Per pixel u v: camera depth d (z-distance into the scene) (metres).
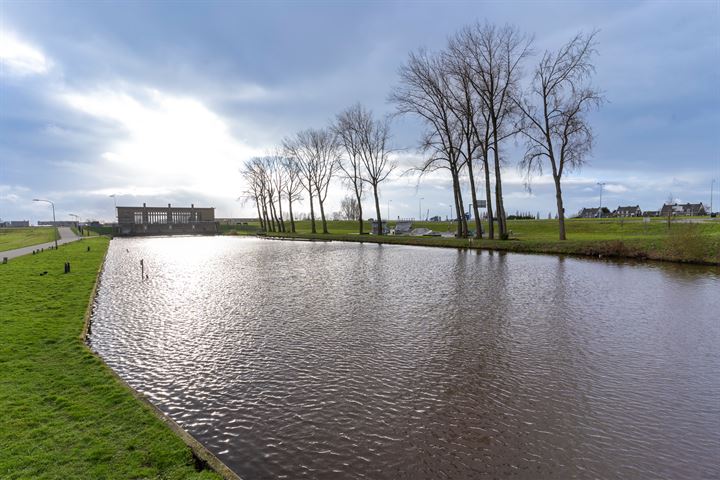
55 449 5.21
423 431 6.40
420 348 10.18
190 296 17.00
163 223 92.81
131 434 5.64
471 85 38.41
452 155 43.69
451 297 16.19
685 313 13.38
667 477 5.31
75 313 12.75
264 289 18.50
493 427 6.52
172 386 8.02
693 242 25.06
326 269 25.41
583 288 17.72
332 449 5.93
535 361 9.29
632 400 7.41
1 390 6.95
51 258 30.09
